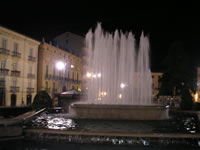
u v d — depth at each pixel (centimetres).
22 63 3731
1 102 3284
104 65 2877
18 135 941
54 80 4553
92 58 3325
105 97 2841
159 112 1405
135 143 878
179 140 880
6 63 3391
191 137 881
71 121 1291
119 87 2823
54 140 916
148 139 884
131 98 2803
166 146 868
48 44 4291
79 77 5759
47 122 1241
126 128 1089
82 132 917
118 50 2797
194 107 2038
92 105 1432
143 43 2789
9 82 3428
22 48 3731
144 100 2814
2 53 3281
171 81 3959
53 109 1719
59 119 1362
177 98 3253
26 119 1159
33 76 4006
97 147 856
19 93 3641
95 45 2878
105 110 1412
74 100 2544
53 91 4481
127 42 2767
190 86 3922
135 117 1400
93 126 1134
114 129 1058
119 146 869
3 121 949
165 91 4044
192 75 3984
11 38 3478
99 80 2919
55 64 4600
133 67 2794
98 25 2828
